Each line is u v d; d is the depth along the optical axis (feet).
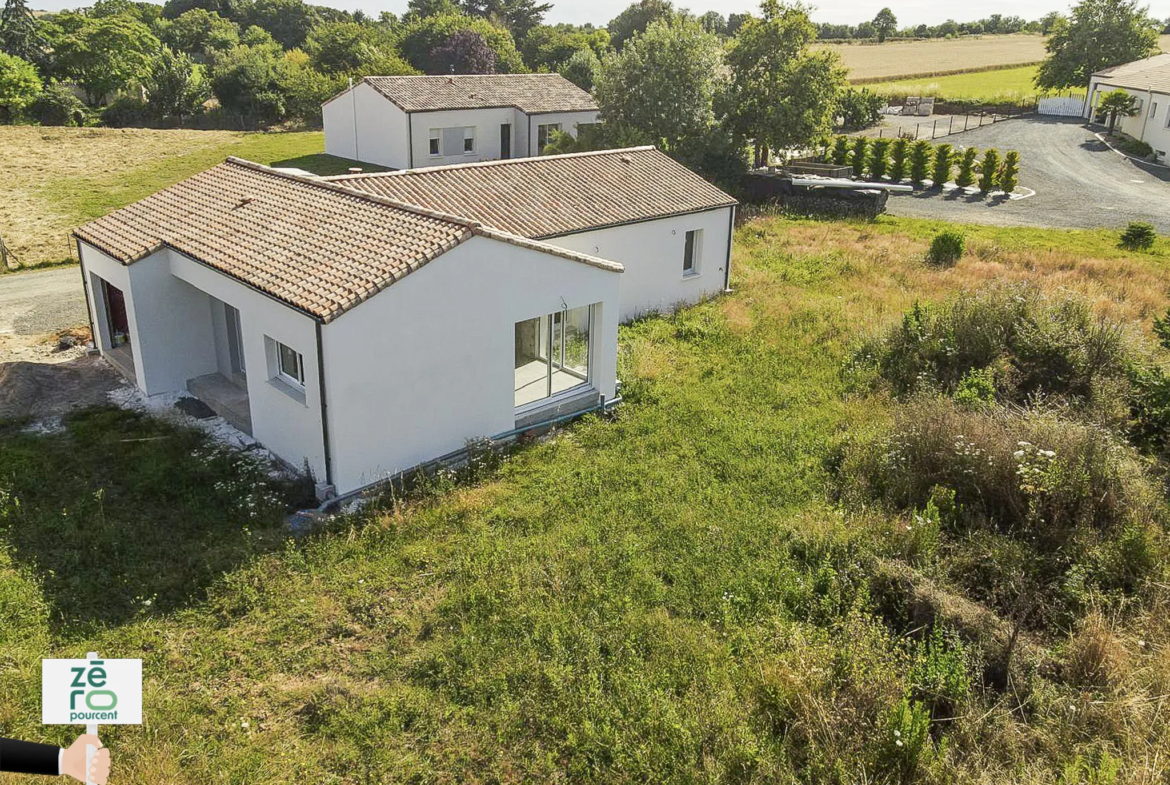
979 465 42.27
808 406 55.21
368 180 64.85
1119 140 159.84
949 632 32.65
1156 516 39.88
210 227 54.70
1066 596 34.86
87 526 40.04
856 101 180.86
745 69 128.16
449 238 45.14
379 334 43.14
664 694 29.96
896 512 41.93
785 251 95.35
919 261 89.51
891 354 61.05
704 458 48.06
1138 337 57.31
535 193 70.23
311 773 26.99
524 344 53.83
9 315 72.95
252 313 46.70
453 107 142.20
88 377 60.13
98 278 60.90
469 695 30.19
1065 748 27.27
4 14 226.38
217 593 35.76
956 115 202.28
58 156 138.31
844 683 29.63
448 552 38.93
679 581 36.50
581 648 32.17
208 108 214.28
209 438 50.70
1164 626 32.68
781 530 40.29
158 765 26.50
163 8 368.27
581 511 42.37
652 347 65.57
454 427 48.42
